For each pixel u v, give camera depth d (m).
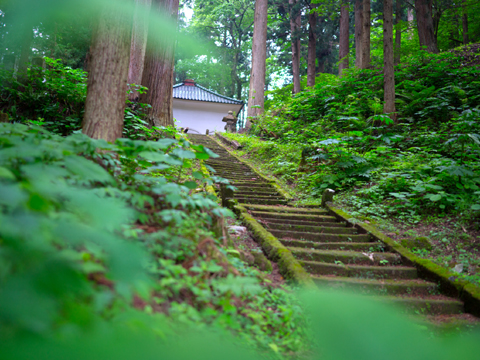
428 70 11.84
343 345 0.56
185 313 1.89
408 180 6.73
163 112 7.46
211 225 3.47
